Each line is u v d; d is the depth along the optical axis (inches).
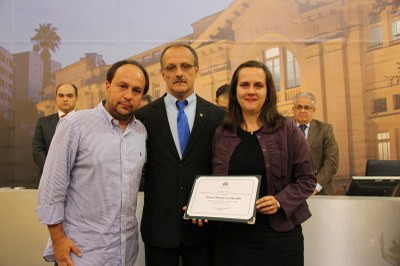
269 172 59.7
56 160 54.7
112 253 56.2
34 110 165.5
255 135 62.2
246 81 61.4
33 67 166.1
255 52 159.9
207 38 161.8
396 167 102.7
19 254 84.4
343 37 155.1
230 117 64.4
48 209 53.7
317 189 120.9
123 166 57.8
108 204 56.3
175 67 67.3
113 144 57.5
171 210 63.1
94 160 55.8
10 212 84.8
